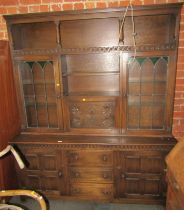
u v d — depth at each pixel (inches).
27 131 98.5
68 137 93.6
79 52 84.6
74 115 95.3
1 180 87.5
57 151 89.8
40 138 93.6
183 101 90.2
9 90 91.5
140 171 88.0
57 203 95.0
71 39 93.7
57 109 93.7
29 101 99.7
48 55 87.0
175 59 80.7
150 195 89.7
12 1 89.2
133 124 96.0
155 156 85.2
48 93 98.1
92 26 91.2
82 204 94.0
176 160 59.3
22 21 84.1
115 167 88.7
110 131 93.2
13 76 94.1
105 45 92.7
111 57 94.0
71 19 82.0
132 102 93.2
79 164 90.5
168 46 79.5
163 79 89.4
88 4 86.8
